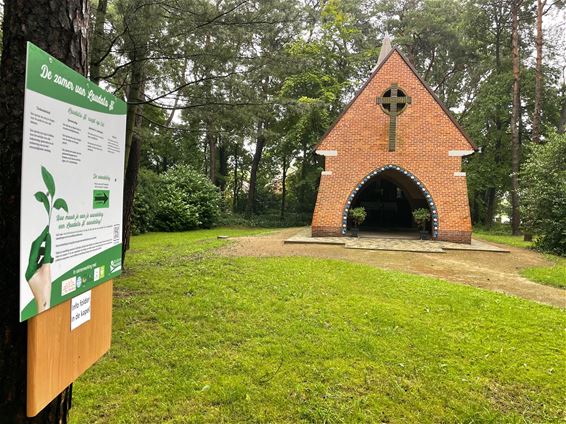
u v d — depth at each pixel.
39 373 1.80
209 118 7.96
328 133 15.38
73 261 2.03
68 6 2.14
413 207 18.52
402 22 28.97
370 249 12.53
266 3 6.91
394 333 5.09
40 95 1.70
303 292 6.73
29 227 1.65
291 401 3.56
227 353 4.40
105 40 6.30
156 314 5.45
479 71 27.73
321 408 3.45
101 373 3.90
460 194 14.64
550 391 3.94
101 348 2.43
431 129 14.85
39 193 1.72
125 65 6.63
